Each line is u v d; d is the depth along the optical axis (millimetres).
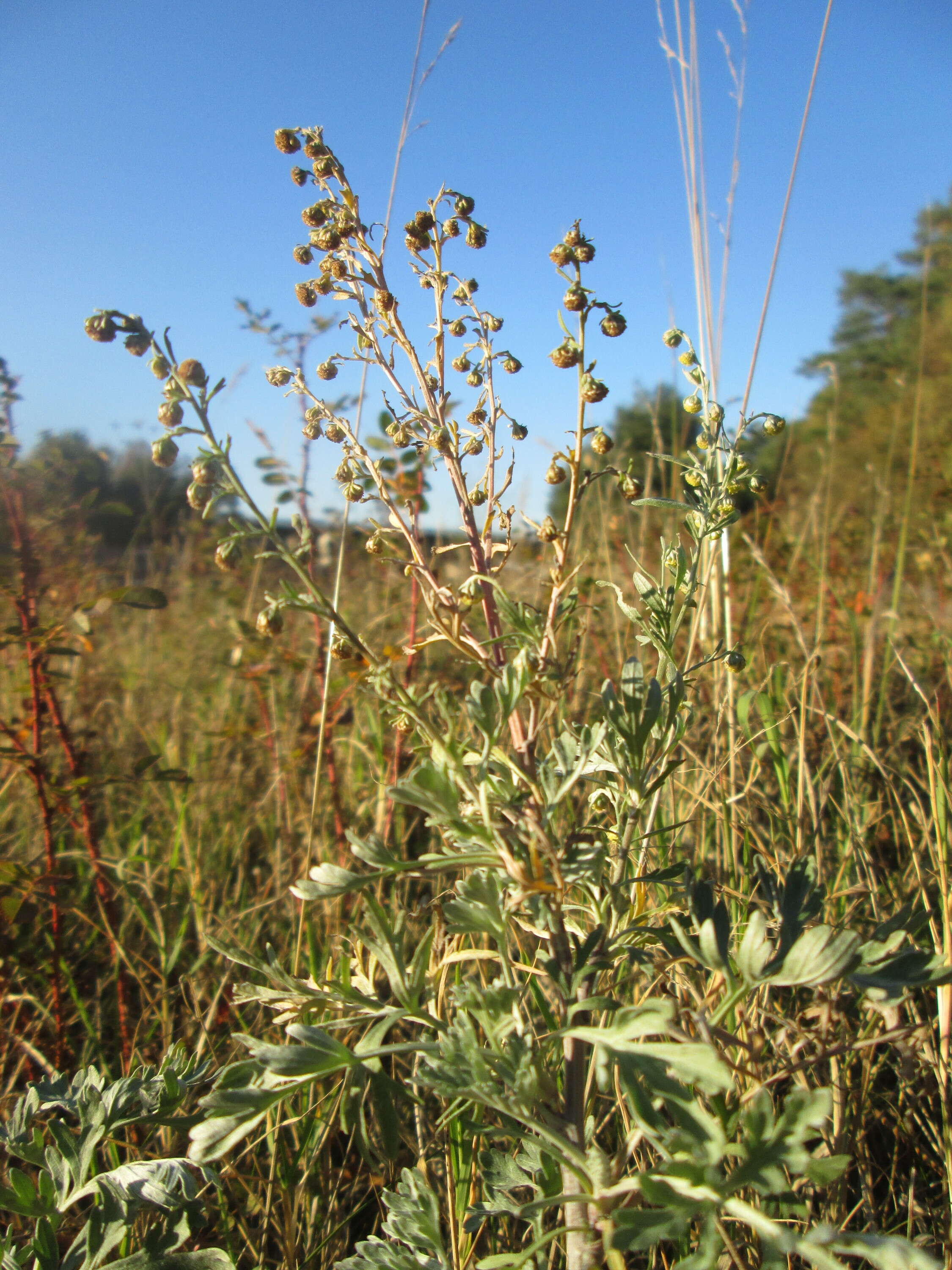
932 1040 1573
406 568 1369
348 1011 1358
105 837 3000
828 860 2330
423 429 1458
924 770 2746
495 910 1157
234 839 3141
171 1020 2131
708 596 2844
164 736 3719
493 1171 1343
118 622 5598
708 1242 904
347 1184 1828
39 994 2330
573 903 1354
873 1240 854
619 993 1782
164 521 6211
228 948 1260
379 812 2797
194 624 5332
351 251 1432
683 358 1541
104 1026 2295
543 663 1241
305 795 3266
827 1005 1189
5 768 3180
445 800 1120
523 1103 1065
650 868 1909
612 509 4398
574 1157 1052
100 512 2773
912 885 2131
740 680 3115
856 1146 1626
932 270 13375
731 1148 958
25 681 3219
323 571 4734
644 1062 1000
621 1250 917
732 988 1069
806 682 2727
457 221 1442
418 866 1133
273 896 2809
